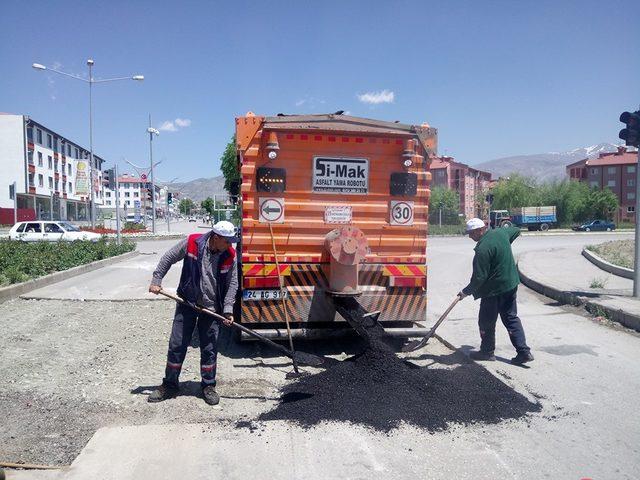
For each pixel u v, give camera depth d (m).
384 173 6.59
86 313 9.33
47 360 6.42
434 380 5.47
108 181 24.77
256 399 5.17
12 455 4.01
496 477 3.72
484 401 5.05
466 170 92.56
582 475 3.75
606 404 5.05
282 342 6.97
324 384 5.34
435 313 9.74
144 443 4.17
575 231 56.47
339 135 6.46
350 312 5.91
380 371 5.45
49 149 68.62
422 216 6.71
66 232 27.98
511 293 6.26
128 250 22.64
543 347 7.07
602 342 7.30
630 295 9.84
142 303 10.29
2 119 60.06
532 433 4.41
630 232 51.62
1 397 5.18
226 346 7.20
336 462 3.92
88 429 4.49
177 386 5.18
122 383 5.63
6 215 54.25
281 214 6.38
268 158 6.31
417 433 4.40
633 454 4.06
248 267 6.33
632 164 90.81
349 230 6.11
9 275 11.98
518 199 67.06
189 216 156.62
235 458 3.96
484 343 6.48
